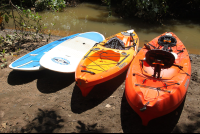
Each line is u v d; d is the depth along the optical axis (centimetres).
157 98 308
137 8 1000
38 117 356
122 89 453
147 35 840
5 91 434
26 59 527
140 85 352
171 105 314
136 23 1017
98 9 1302
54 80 486
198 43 757
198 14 1140
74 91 441
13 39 669
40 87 453
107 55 518
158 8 988
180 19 1107
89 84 380
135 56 488
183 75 376
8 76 499
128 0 1039
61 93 432
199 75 500
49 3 1182
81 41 629
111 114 367
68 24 979
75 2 1411
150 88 347
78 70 412
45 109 379
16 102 397
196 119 347
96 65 468
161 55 354
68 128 330
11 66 475
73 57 523
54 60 483
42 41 747
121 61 462
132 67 413
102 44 558
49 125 336
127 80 385
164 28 941
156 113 303
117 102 404
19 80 481
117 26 960
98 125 338
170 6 1101
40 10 1255
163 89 340
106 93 437
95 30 894
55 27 930
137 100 316
